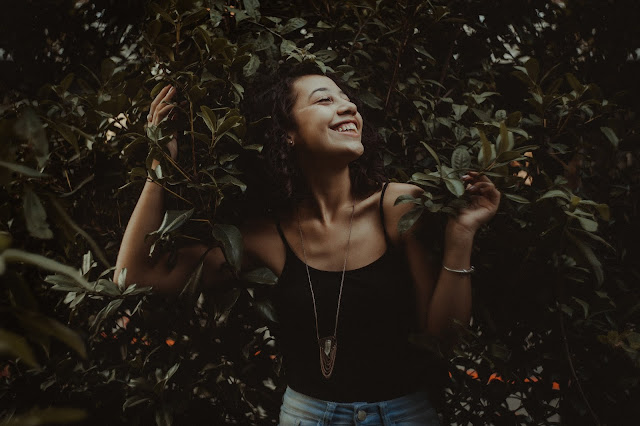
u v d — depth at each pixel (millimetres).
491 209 1218
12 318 485
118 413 1372
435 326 1272
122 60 1560
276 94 1370
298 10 1534
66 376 1341
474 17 1528
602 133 1428
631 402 1361
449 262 1230
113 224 1482
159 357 1422
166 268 1323
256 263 1364
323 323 1294
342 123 1320
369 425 1265
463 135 1385
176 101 1289
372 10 1433
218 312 1271
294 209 1376
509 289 1328
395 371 1297
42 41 1555
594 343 1365
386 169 1518
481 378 1396
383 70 1559
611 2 1582
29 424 402
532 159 1427
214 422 1451
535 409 1391
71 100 1338
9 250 399
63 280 1211
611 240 1456
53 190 1276
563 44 1625
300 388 1324
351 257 1313
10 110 1324
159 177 1206
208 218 1209
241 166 1422
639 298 1364
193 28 1314
